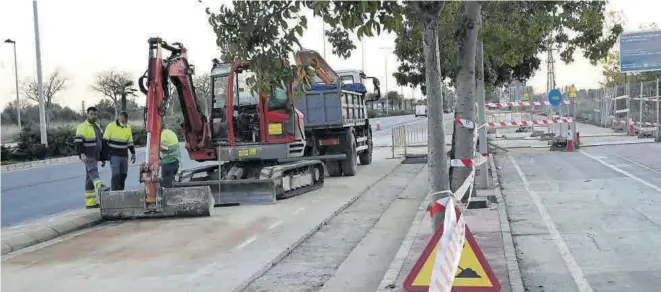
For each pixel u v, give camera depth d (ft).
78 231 40.01
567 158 75.77
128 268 29.89
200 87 54.70
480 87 50.67
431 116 20.62
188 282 27.22
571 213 40.52
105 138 48.34
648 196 45.68
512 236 34.40
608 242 32.19
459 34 29.50
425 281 20.40
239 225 39.78
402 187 57.36
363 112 76.84
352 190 55.26
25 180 75.72
